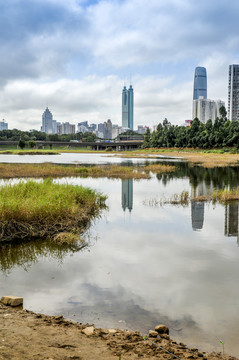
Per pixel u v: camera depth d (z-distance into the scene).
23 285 7.84
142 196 23.17
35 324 5.39
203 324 5.97
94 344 4.73
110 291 7.50
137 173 39.25
